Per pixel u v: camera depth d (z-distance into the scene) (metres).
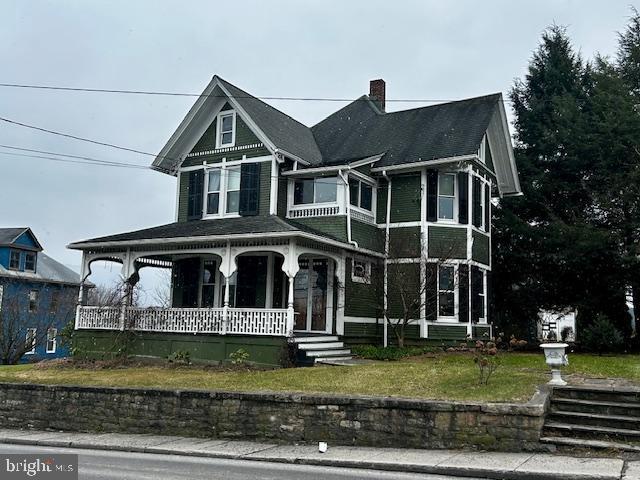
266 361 18.05
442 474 8.83
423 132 23.88
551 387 11.32
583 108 27.66
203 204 23.75
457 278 21.73
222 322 19.00
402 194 22.62
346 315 21.11
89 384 14.54
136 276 21.86
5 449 11.73
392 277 22.19
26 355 40.19
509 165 25.61
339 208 21.19
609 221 24.58
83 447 11.98
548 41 28.95
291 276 18.08
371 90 29.25
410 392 11.70
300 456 10.08
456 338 21.41
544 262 25.69
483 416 10.05
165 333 20.20
